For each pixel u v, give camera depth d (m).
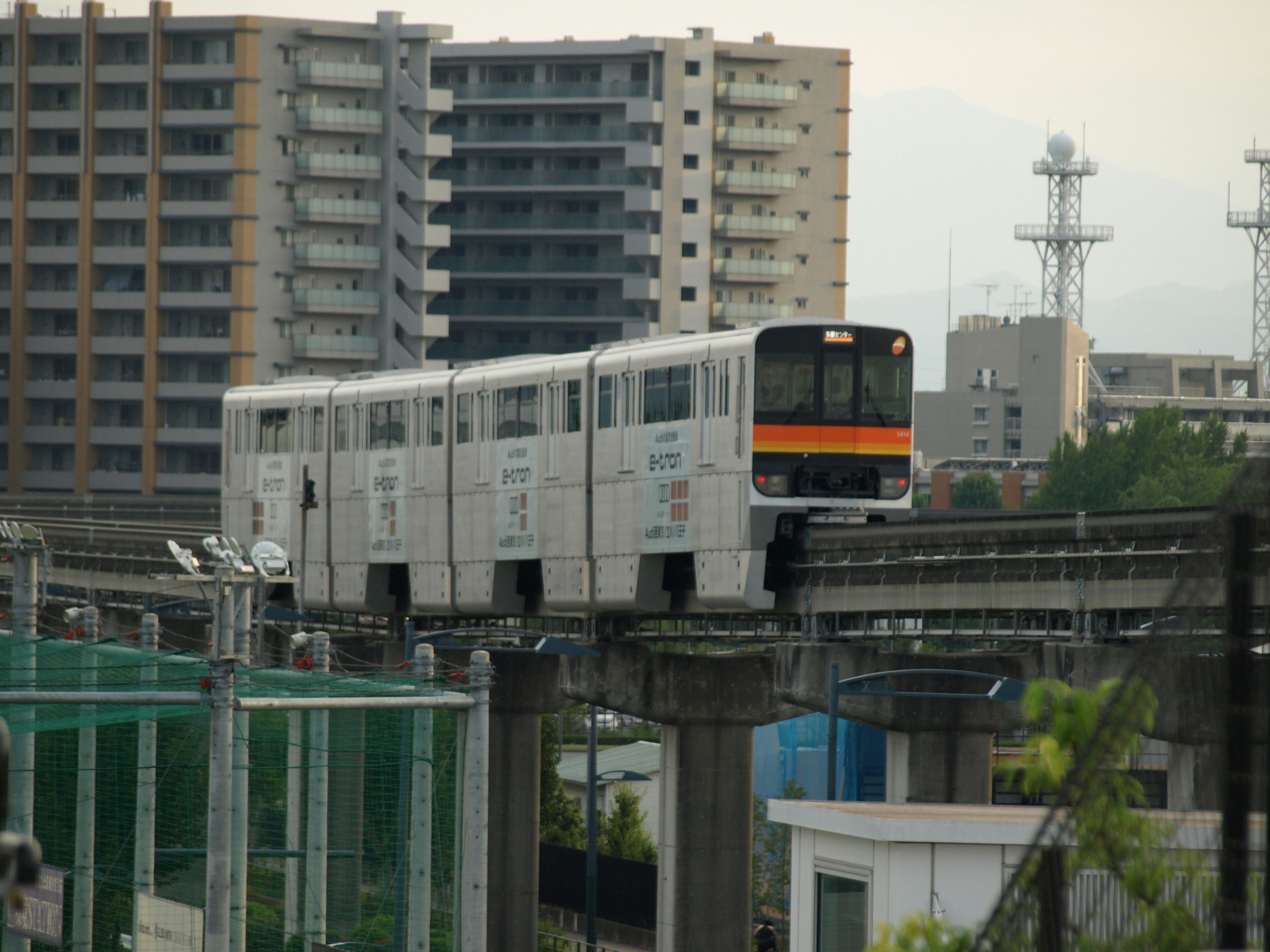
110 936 116.50
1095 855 34.50
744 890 179.75
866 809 80.88
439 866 117.56
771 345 149.62
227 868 80.81
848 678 143.50
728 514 151.38
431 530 193.50
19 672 113.00
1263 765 32.28
